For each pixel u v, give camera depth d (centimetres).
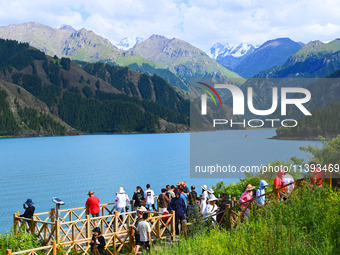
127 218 1889
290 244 1067
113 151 15675
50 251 1595
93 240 1661
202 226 1550
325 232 1087
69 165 10575
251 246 1109
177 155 13325
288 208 1291
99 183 7288
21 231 1814
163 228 1753
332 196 1227
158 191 6191
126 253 1762
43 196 5962
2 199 5762
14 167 10288
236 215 1457
